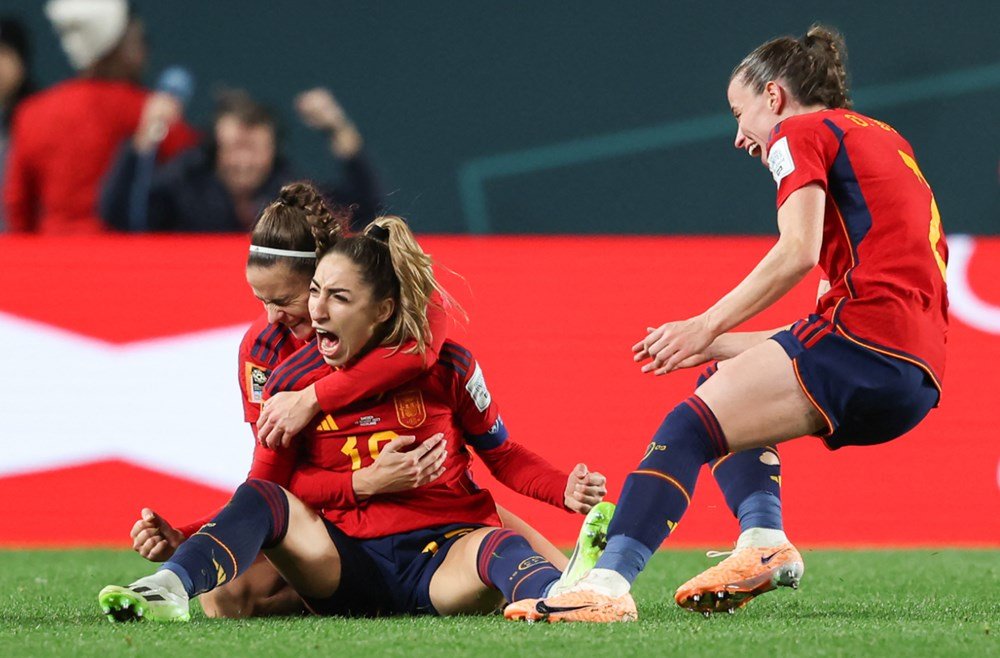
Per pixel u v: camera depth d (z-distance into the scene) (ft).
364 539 35.63
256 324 38.06
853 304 33.47
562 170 94.17
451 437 36.37
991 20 92.53
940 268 34.50
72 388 65.57
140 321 65.82
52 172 83.97
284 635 31.07
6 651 29.27
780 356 33.35
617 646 29.04
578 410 65.72
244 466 65.41
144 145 82.69
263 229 36.06
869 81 93.20
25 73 85.56
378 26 94.89
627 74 94.43
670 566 55.93
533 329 65.92
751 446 33.63
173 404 65.57
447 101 94.84
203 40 94.48
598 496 36.76
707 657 28.17
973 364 64.90
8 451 65.16
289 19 94.79
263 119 80.53
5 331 65.51
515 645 29.14
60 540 64.85
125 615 32.53
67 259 65.98
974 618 36.14
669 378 65.92
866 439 34.35
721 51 94.02
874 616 36.68
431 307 35.73
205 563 33.01
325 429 35.53
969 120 92.73
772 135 35.04
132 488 65.21
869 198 34.04
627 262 66.39
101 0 83.82
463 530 35.81
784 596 43.27
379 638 30.37
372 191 85.92
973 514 64.64
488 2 94.79
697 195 93.40
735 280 66.39
